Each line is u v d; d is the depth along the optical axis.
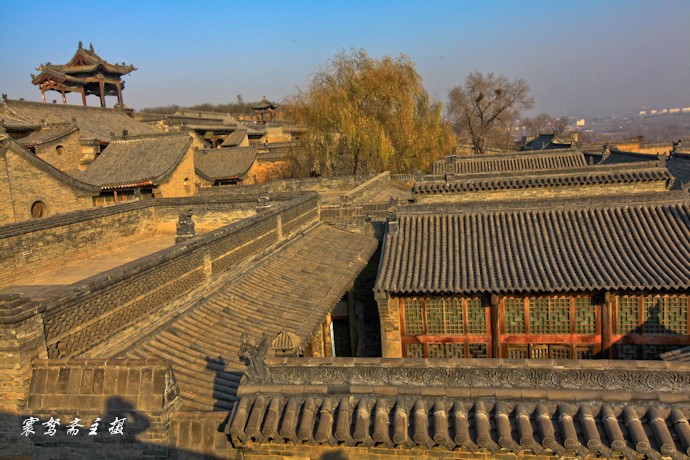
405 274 16.11
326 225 21.34
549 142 76.88
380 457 6.58
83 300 7.70
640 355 14.87
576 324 15.16
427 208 18.41
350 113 37.91
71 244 16.42
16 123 38.91
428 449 6.30
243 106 144.75
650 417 5.74
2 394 6.74
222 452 6.62
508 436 5.73
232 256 13.10
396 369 6.49
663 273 14.05
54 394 6.77
